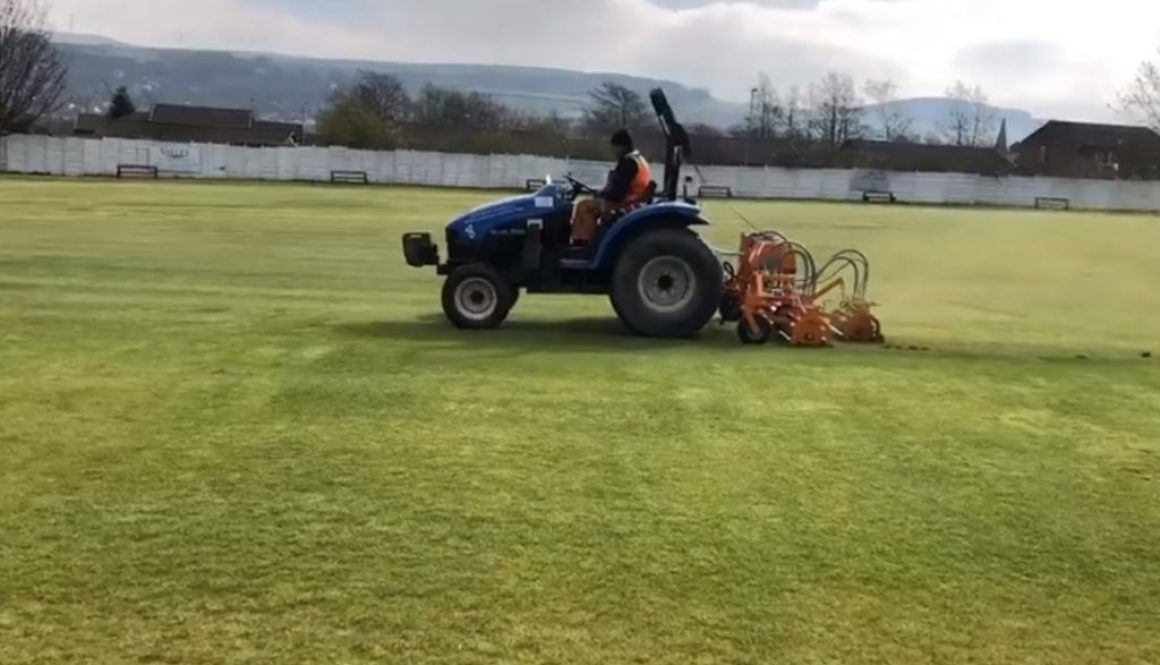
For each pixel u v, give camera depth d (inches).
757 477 206.7
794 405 263.9
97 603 148.0
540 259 377.7
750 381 290.8
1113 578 165.0
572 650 138.1
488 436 230.2
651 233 371.9
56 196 1244.5
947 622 148.9
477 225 379.6
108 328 361.1
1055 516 190.4
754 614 149.3
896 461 219.3
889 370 311.1
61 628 140.9
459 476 203.0
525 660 135.2
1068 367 325.4
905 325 430.3
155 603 148.4
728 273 398.6
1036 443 235.6
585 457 216.7
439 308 435.2
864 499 196.1
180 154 2004.2
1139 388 293.3
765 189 2106.3
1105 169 2603.3
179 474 201.3
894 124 3021.7
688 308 369.7
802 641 142.3
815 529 180.7
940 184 2129.7
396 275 556.1
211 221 928.3
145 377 281.7
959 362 330.3
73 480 197.0
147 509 183.0
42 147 1948.8
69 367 293.1
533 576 159.3
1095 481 210.2
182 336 347.3
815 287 428.1
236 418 241.0
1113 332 421.1
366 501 188.7
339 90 2960.1
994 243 949.2
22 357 306.2
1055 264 745.0
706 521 182.9
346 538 171.9
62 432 227.6
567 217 379.9
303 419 240.8
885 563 167.6
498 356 322.0
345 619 144.8
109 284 482.3
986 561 169.9
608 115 2333.9
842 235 1015.0
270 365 300.7
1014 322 446.3
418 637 140.3
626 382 286.2
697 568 163.6
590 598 152.6
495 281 377.1
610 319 419.2
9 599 148.7
